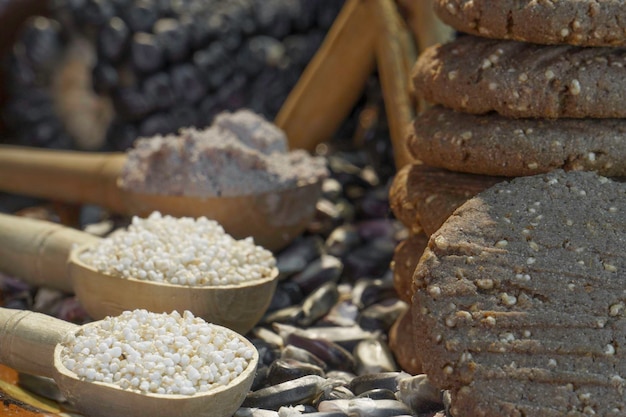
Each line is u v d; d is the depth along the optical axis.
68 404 0.28
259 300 0.29
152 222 0.30
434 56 0.29
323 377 0.28
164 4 0.39
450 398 0.26
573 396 0.25
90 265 0.29
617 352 0.25
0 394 0.27
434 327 0.26
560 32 0.27
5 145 0.44
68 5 0.39
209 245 0.30
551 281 0.26
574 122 0.27
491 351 0.25
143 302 0.29
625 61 0.27
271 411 0.27
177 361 0.26
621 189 0.27
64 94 0.41
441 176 0.29
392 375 0.28
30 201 0.42
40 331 0.27
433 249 0.26
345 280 0.34
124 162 0.34
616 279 0.26
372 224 0.36
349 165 0.39
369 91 0.40
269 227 0.33
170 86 0.38
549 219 0.26
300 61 0.41
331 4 0.41
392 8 0.36
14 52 0.42
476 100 0.27
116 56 0.38
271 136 0.34
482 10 0.27
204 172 0.33
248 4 0.40
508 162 0.27
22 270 0.32
